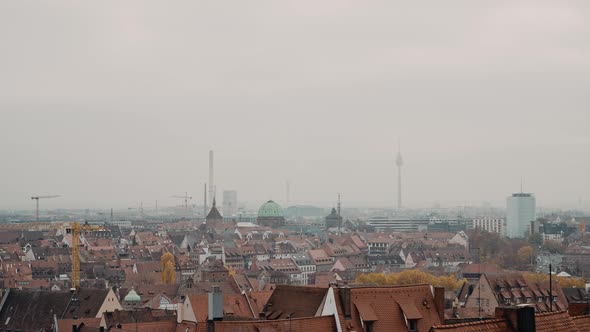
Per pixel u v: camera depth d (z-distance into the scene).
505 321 90.12
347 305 165.75
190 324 198.50
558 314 94.94
